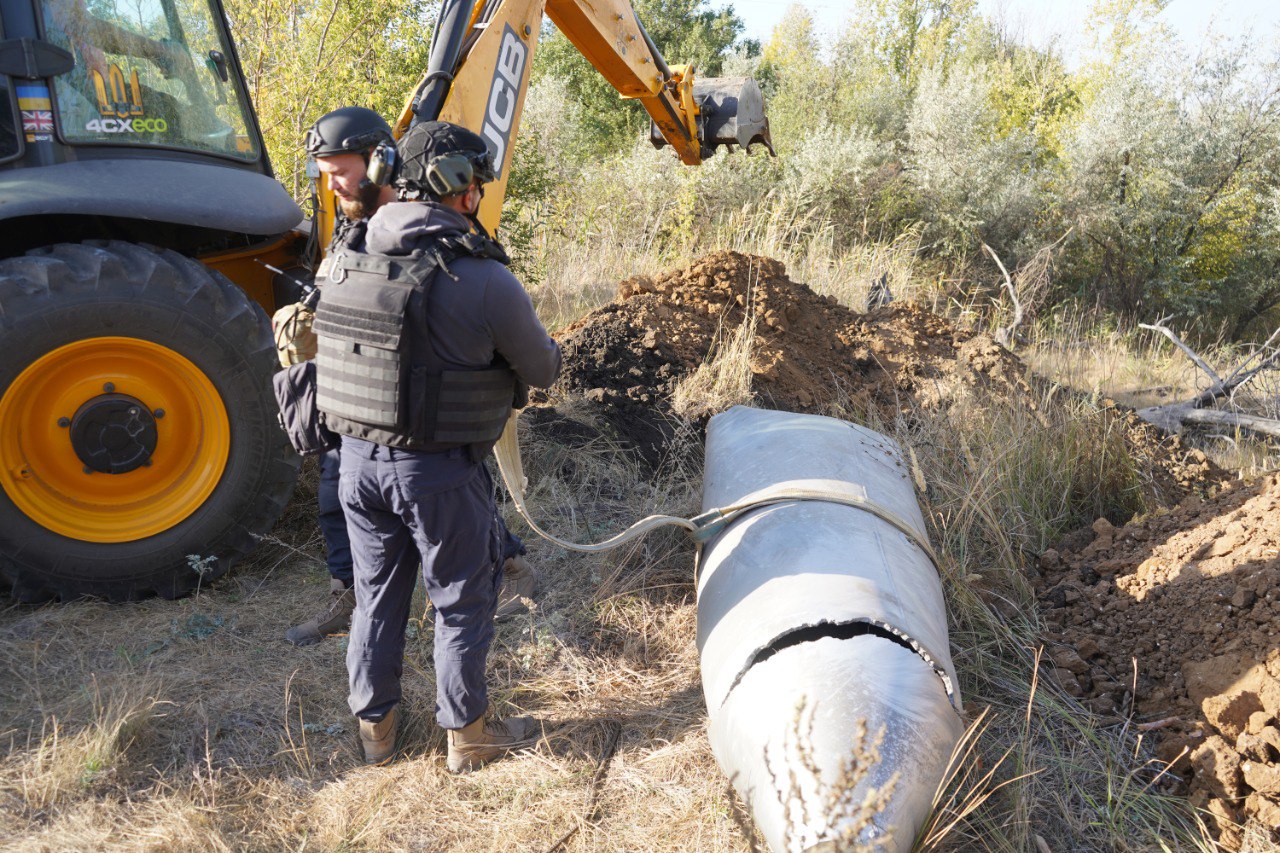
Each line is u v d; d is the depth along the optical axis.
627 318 5.00
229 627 3.14
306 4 7.09
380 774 2.50
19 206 2.86
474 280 2.12
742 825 1.93
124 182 3.08
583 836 2.27
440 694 2.46
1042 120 16.03
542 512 3.97
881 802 1.81
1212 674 2.61
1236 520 3.15
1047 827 2.31
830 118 15.06
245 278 4.29
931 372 5.13
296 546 3.72
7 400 2.94
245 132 4.00
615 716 2.76
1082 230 11.41
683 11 25.97
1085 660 2.94
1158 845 2.25
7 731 2.53
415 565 2.48
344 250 2.23
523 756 2.57
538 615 3.26
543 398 4.75
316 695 2.82
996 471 3.94
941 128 11.92
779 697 2.11
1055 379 7.14
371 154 2.61
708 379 4.65
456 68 3.27
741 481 3.17
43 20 3.03
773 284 5.54
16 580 3.07
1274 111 11.54
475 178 2.24
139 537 3.20
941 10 22.03
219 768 2.47
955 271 10.97
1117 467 4.22
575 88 19.42
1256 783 2.23
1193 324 11.52
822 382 5.02
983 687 2.87
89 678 2.80
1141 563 3.21
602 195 10.73
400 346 2.07
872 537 2.67
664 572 3.53
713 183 10.73
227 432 3.25
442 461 2.23
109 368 3.12
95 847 2.14
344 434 2.24
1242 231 11.80
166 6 3.61
